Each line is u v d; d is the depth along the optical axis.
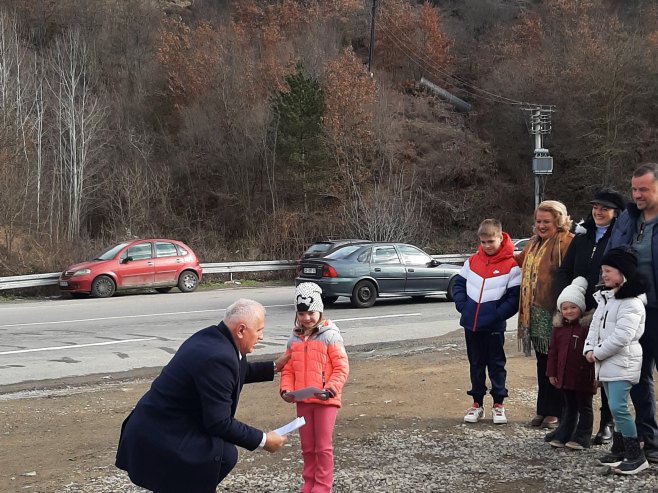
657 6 47.09
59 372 9.52
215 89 41.78
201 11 51.62
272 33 46.56
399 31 51.44
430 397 7.77
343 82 38.50
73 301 18.97
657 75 38.72
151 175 37.66
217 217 38.41
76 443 6.30
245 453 5.90
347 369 4.79
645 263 5.16
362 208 31.94
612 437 5.96
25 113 31.73
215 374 3.69
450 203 39.50
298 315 4.78
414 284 17.06
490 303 6.47
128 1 47.34
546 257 6.31
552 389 6.44
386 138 39.47
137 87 43.06
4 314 15.82
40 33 44.34
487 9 56.19
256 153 38.78
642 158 38.28
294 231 33.66
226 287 23.84
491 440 6.07
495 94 44.38
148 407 3.74
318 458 4.70
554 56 44.47
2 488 5.14
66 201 33.16
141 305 17.42
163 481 3.68
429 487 4.95
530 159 41.66
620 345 5.04
